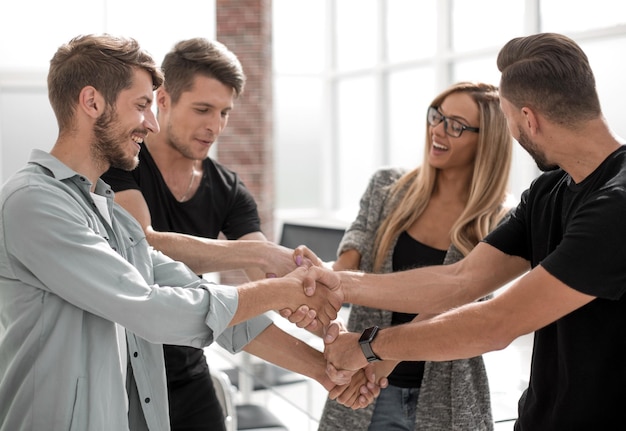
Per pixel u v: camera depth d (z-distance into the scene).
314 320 2.31
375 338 2.09
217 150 8.07
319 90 9.38
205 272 2.47
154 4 7.97
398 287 2.30
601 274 1.59
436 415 2.27
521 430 1.86
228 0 7.92
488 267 2.19
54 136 8.13
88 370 1.73
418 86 7.89
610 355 1.67
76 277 1.68
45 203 1.69
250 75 8.00
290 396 3.51
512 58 1.79
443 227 2.44
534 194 1.96
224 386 3.14
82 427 1.71
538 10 5.74
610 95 5.19
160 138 2.53
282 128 9.24
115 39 1.82
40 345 1.71
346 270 2.48
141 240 1.99
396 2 8.12
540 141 1.75
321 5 9.18
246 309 1.98
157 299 1.75
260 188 8.09
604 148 1.71
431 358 1.94
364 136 8.92
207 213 2.67
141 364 1.94
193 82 2.43
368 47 8.69
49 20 7.88
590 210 1.62
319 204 9.57
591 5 5.26
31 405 1.70
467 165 2.44
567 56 1.70
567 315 1.71
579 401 1.71
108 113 1.80
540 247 1.90
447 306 2.24
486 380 2.33
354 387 2.34
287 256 2.50
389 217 2.48
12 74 7.90
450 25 7.18
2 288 1.74
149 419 1.95
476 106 2.39
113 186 2.40
